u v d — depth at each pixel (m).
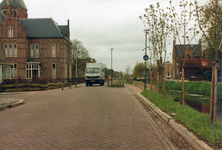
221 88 16.17
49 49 42.12
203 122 6.03
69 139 5.43
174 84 29.31
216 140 4.76
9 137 5.62
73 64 61.19
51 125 6.96
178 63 63.28
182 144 5.11
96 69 34.28
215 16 6.55
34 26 43.88
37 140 5.35
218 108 11.38
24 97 16.42
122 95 17.70
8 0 55.59
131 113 9.32
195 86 22.80
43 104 12.23
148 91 17.02
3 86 21.67
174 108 8.87
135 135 5.84
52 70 42.25
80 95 17.20
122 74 72.19
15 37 40.41
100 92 20.03
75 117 8.30
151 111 9.97
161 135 5.87
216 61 6.05
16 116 8.64
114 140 5.37
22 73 40.56
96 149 4.70
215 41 6.33
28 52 42.12
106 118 8.14
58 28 45.09
